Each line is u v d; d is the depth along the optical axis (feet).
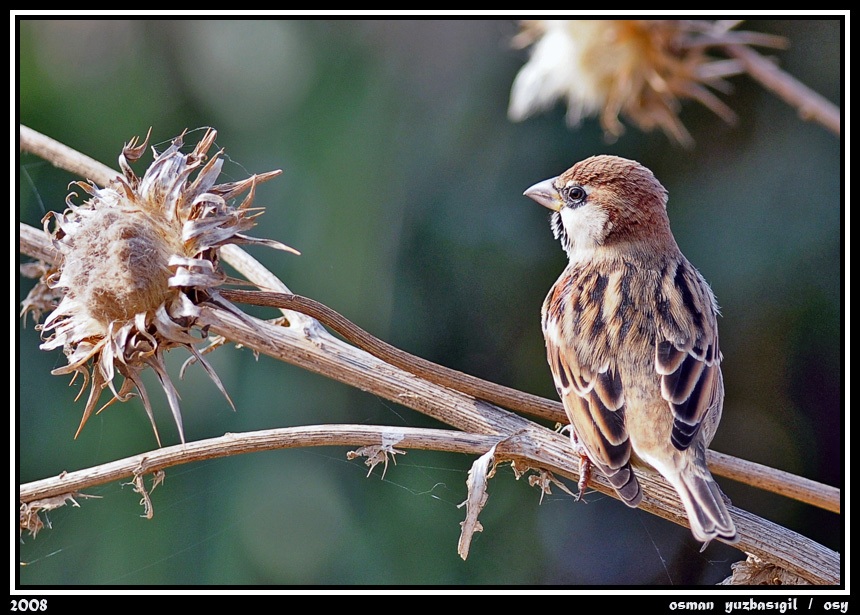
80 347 17.97
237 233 18.20
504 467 38.99
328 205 35.22
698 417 22.30
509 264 38.32
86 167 23.77
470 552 35.68
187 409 32.40
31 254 22.77
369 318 34.91
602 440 21.80
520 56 38.86
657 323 23.61
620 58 24.90
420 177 37.83
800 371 41.14
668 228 26.55
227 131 36.19
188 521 31.68
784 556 20.76
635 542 40.70
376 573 32.63
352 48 37.32
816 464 41.22
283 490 32.89
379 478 33.91
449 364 37.17
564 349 23.89
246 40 36.42
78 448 31.63
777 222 40.78
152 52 36.37
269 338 20.81
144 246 17.75
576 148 39.40
